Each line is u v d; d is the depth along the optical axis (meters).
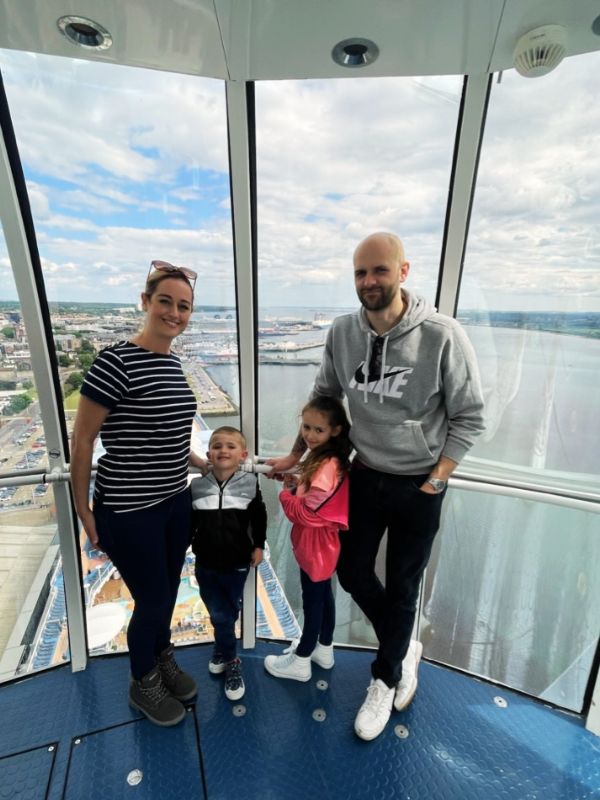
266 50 1.36
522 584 1.99
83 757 1.62
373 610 1.74
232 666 1.86
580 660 1.85
